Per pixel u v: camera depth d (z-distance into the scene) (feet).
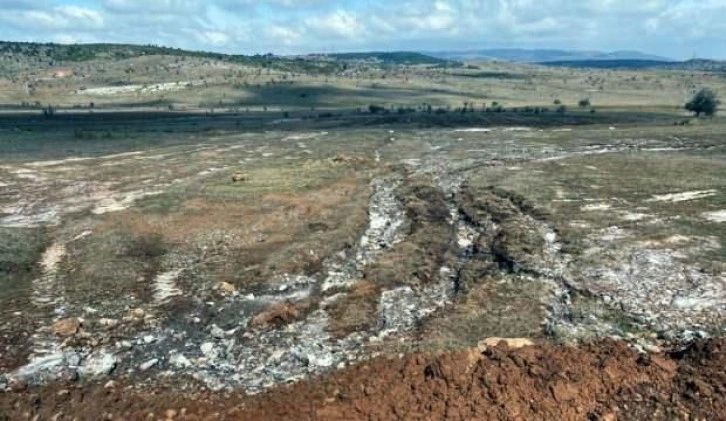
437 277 88.07
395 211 131.03
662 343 62.59
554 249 96.68
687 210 115.65
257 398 55.98
